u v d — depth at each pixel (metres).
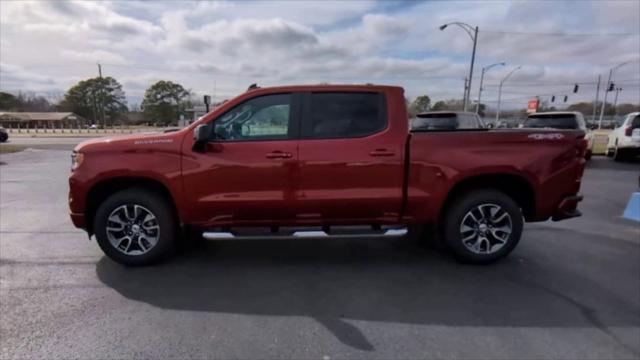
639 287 4.07
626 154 15.48
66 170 13.93
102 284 4.12
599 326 3.31
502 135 4.45
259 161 4.33
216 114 4.38
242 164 4.32
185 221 4.46
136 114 109.19
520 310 3.59
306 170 4.34
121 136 4.61
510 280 4.25
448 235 4.62
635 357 2.88
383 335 3.17
